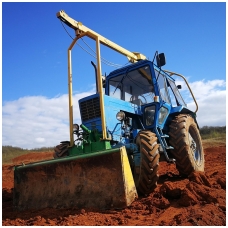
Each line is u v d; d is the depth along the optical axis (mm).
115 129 5387
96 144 4949
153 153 4438
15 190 5059
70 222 3324
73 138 5398
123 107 5789
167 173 7789
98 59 5469
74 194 4324
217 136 26969
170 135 6332
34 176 4891
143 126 6191
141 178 4457
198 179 4891
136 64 6887
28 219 3846
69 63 5879
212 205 3623
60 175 4586
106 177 4117
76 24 5926
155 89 6508
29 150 34094
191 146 7008
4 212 4805
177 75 8133
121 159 4055
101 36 6789
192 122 7047
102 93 5168
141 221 3275
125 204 3859
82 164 4387
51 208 4406
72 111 5590
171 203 3990
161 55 6332
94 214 3701
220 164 9398
